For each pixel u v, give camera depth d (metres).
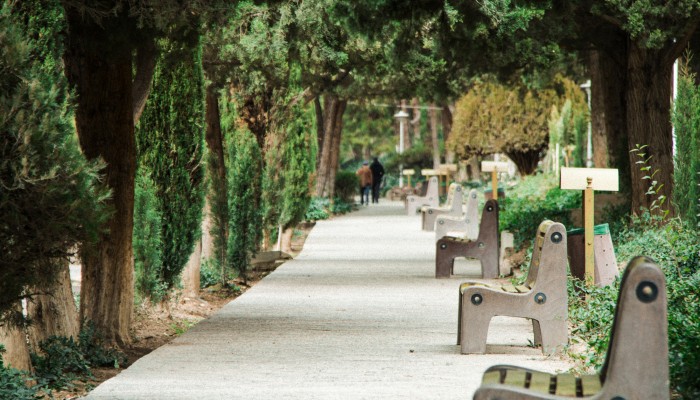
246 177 21.53
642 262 6.46
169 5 11.16
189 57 15.78
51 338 11.32
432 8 16.22
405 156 83.69
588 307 12.05
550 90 47.75
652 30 17.53
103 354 12.37
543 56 20.06
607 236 14.26
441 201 56.75
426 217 36.16
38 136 8.13
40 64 9.24
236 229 21.44
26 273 8.75
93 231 8.56
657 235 15.38
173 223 16.27
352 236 33.81
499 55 19.44
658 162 19.56
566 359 10.74
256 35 20.22
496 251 20.19
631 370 6.32
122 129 13.08
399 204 63.09
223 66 20.89
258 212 23.80
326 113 48.50
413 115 103.94
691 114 17.12
